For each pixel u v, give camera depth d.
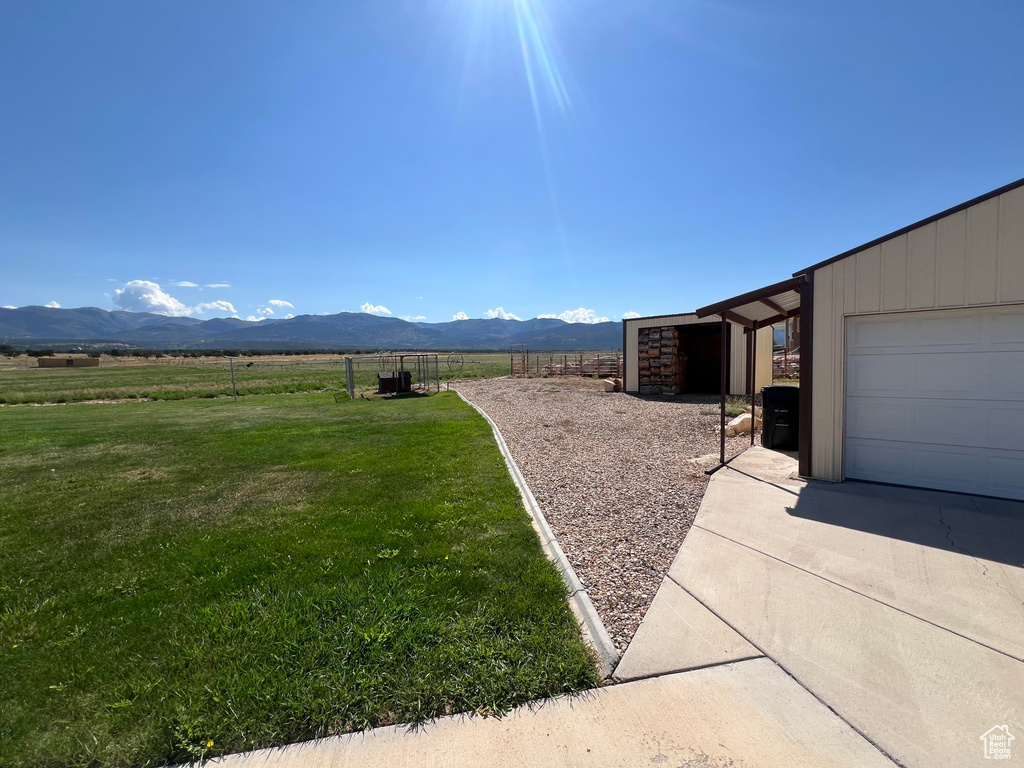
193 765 2.03
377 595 3.21
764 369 15.73
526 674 2.49
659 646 2.74
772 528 4.41
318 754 2.08
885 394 5.59
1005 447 5.00
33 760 2.04
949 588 3.25
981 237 4.80
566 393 17.48
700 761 2.00
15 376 39.59
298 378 32.06
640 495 5.45
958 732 2.09
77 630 2.94
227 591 3.40
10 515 5.20
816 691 2.37
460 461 7.08
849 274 5.60
